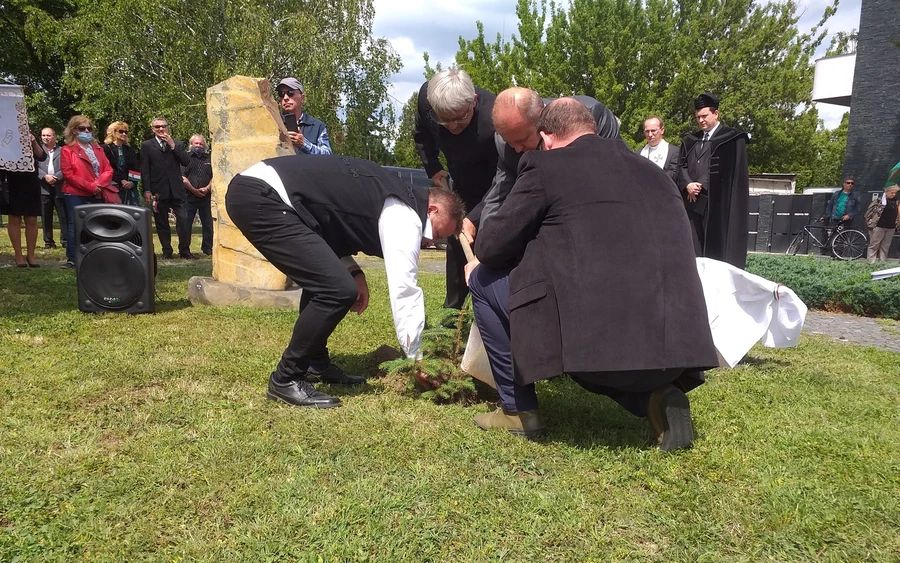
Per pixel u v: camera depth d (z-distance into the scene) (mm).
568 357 2391
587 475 2398
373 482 2270
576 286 2422
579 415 3104
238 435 2635
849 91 13914
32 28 20109
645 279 2404
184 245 9594
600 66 22750
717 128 4938
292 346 3018
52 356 3705
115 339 4188
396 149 41719
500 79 24141
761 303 3689
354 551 1856
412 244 3008
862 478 2412
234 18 16812
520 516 2082
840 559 1887
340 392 3348
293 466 2373
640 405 2775
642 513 2131
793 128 29078
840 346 5000
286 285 5824
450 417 2990
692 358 2379
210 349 4004
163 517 2008
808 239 15555
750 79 27094
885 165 12812
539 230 2600
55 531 1896
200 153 9953
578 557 1880
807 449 2688
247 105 5668
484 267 2855
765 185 22641
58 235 12711
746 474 2416
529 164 2623
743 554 1915
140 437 2594
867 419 3141
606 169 2566
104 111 20422
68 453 2404
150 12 16672
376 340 4547
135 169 9953
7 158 5750
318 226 3010
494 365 2807
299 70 17141
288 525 1971
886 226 11148
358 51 20406
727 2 27359
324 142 6098
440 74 3566
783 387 3660
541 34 23859
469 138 4027
